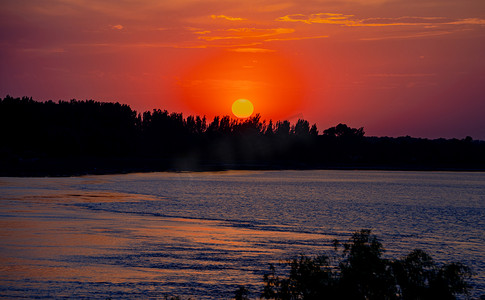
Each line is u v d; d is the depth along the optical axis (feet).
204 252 120.98
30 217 170.09
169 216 185.88
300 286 57.93
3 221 159.53
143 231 147.23
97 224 157.79
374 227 175.11
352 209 236.22
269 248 127.85
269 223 175.42
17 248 119.55
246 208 225.35
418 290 57.11
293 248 128.67
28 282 93.76
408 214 222.48
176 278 98.94
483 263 118.83
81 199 240.53
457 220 203.31
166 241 132.67
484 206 271.28
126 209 204.03
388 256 125.18
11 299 84.84
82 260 110.01
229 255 118.73
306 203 260.42
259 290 92.38
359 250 59.47
